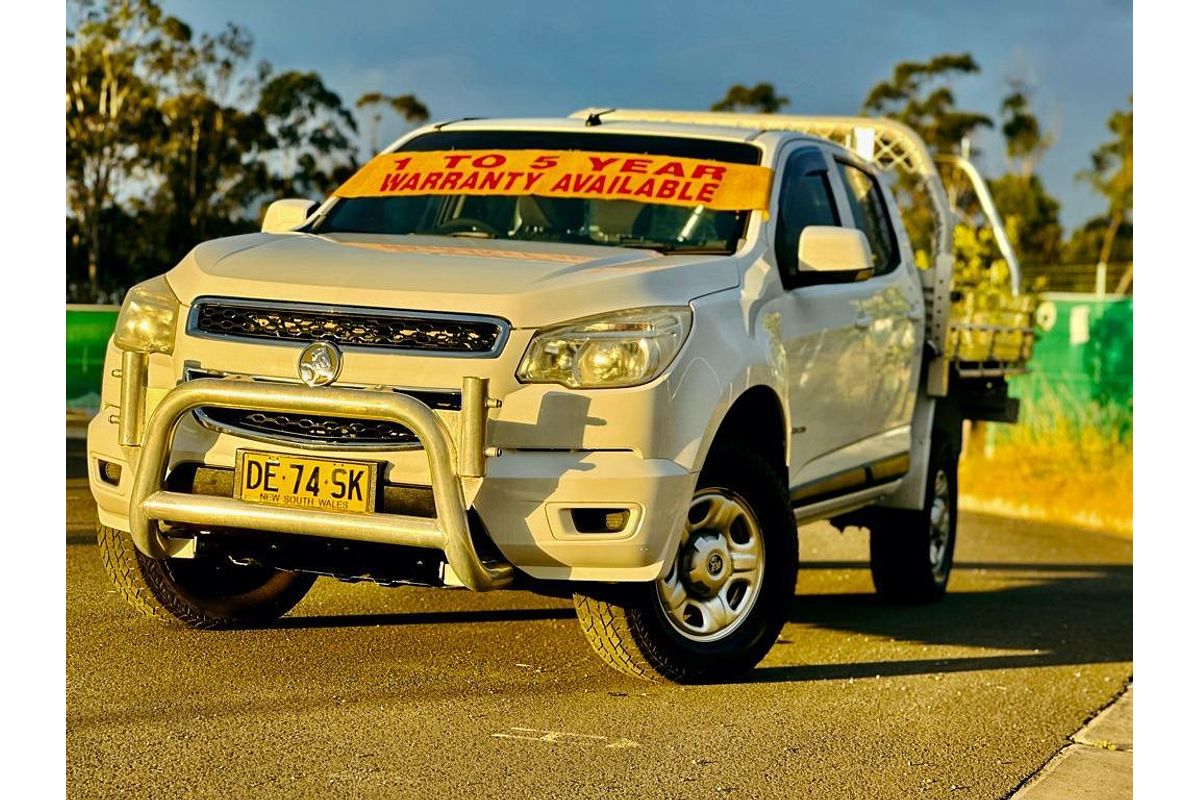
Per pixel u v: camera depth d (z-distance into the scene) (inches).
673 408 187.2
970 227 703.7
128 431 189.5
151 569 208.1
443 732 174.9
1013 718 208.7
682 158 239.3
